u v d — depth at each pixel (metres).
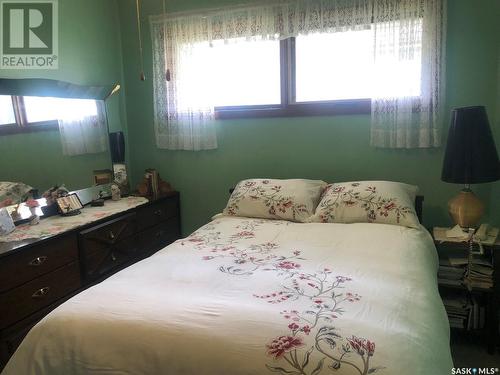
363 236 2.10
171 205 3.32
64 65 2.82
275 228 2.37
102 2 3.18
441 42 2.54
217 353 1.14
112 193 3.01
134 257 2.84
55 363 1.27
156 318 1.28
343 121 2.90
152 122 3.43
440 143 2.65
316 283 1.54
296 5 2.83
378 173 2.87
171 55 3.17
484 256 2.34
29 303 1.99
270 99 3.12
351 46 2.86
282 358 1.09
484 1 2.49
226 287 1.52
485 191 2.61
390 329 1.18
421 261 1.80
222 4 3.03
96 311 1.35
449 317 2.31
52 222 2.38
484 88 2.56
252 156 3.19
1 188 2.26
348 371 1.03
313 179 3.05
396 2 2.59
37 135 2.50
